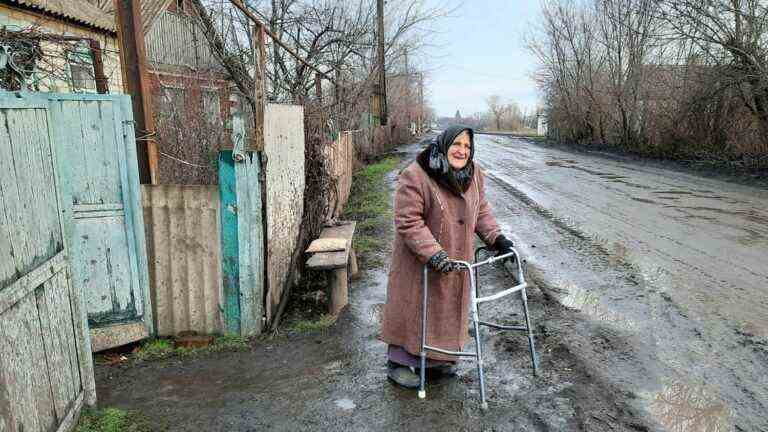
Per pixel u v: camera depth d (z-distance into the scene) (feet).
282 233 16.58
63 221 9.59
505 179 47.67
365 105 57.98
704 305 15.96
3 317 7.27
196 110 20.10
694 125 58.34
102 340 13.30
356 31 52.85
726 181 43.04
